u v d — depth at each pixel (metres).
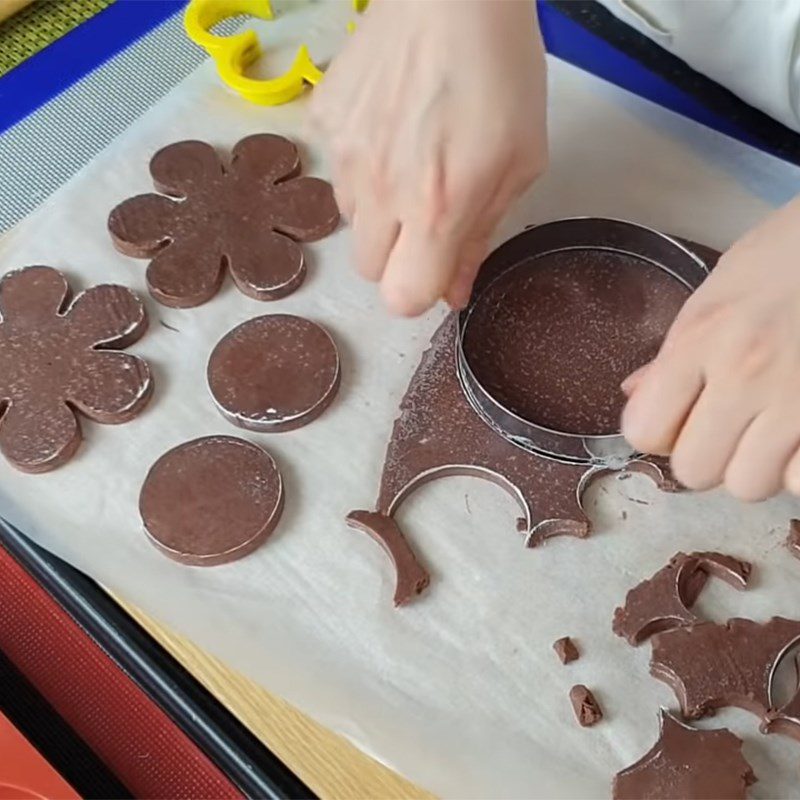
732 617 0.52
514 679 0.51
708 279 0.48
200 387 0.61
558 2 0.77
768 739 0.49
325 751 0.51
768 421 0.44
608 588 0.53
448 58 0.51
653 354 0.58
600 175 0.68
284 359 0.60
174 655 0.54
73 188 0.69
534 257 0.62
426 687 0.51
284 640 0.53
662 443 0.47
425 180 0.50
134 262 0.66
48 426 0.59
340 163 0.54
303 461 0.58
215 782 0.52
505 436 0.56
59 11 0.80
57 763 0.53
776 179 0.67
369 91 0.53
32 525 0.58
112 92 0.76
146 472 0.59
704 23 0.68
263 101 0.72
